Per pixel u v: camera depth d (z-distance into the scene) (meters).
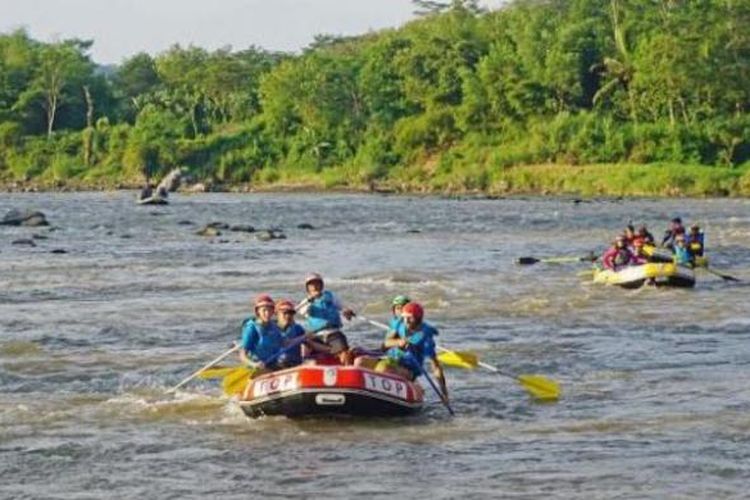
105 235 103.00
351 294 59.06
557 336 44.81
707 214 137.88
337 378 30.34
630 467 26.16
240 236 102.69
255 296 58.28
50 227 114.38
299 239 99.94
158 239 98.56
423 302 55.28
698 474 25.52
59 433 30.16
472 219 130.25
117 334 46.03
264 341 32.47
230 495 24.59
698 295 57.88
